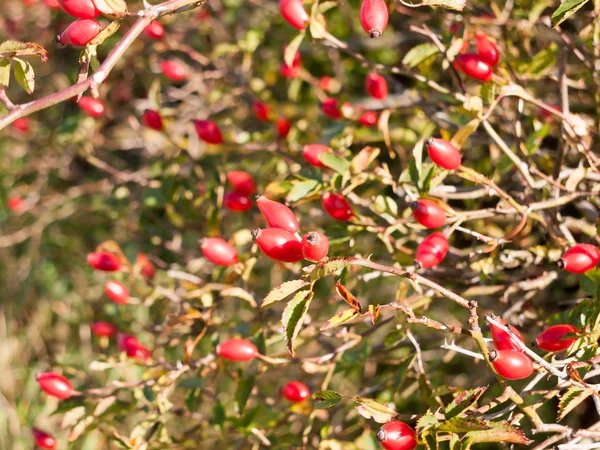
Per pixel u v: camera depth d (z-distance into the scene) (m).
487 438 0.69
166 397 0.84
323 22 0.82
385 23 0.73
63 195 1.39
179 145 0.99
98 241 1.49
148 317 1.15
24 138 1.37
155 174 1.06
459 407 0.70
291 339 0.68
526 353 0.70
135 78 1.38
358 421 0.86
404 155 0.96
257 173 1.04
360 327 0.89
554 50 0.83
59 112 1.45
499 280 0.88
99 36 0.72
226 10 1.28
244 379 0.85
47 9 1.41
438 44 0.82
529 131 0.94
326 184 0.81
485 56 0.79
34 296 1.60
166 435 0.86
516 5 0.89
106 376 1.35
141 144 1.34
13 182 1.54
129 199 1.30
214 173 0.96
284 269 0.88
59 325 1.55
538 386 0.90
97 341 1.39
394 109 0.89
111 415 0.89
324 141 0.94
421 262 0.75
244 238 0.85
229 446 0.89
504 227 0.93
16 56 0.72
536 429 0.70
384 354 0.89
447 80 0.98
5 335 1.56
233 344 0.80
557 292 0.92
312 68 1.22
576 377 0.70
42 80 1.50
